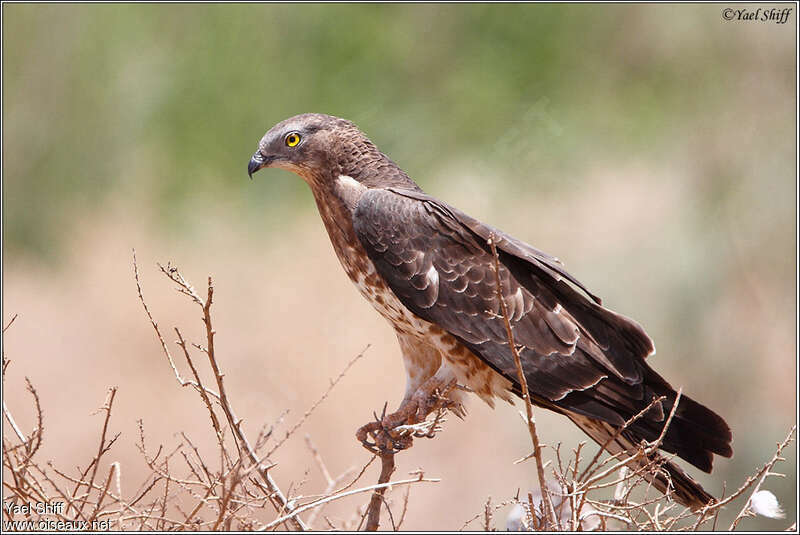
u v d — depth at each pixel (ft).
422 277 23.45
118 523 19.58
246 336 51.37
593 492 31.94
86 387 49.16
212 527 18.81
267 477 19.17
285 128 24.73
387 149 67.56
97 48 72.33
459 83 67.92
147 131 72.08
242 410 45.14
